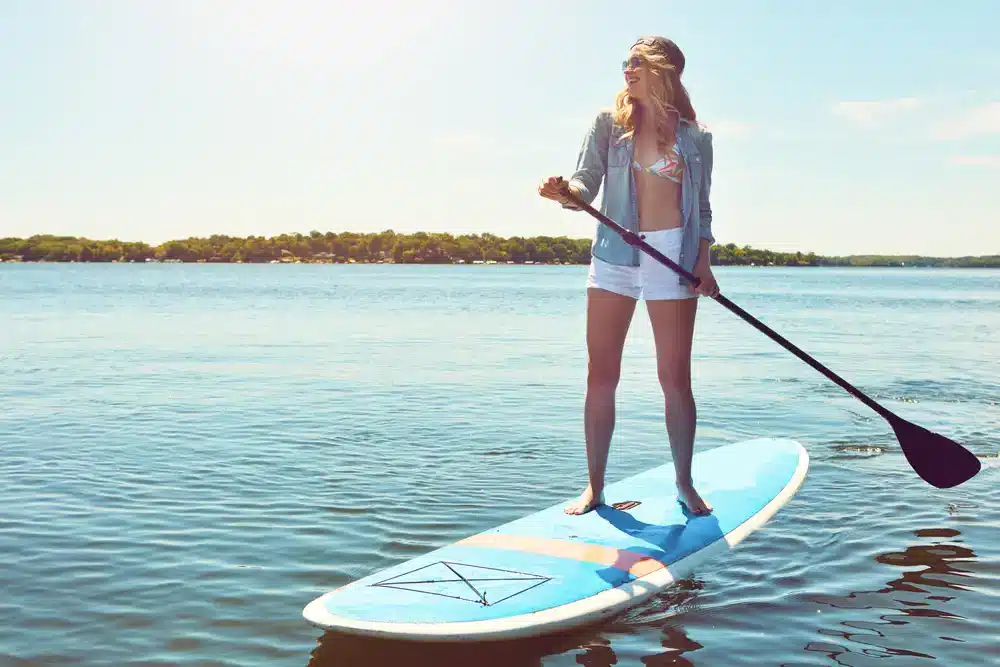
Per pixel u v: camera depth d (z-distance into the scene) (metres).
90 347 13.77
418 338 15.89
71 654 2.79
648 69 3.65
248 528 4.14
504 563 3.29
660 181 3.73
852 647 2.85
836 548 3.81
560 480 5.09
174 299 33.16
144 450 5.90
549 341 15.34
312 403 8.04
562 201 3.55
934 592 3.33
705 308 30.92
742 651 2.81
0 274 84.69
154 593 3.32
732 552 3.69
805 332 18.55
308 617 2.80
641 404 8.08
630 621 3.03
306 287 51.59
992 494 4.75
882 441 6.27
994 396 8.56
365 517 4.33
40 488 4.87
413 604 2.91
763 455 5.03
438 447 6.04
